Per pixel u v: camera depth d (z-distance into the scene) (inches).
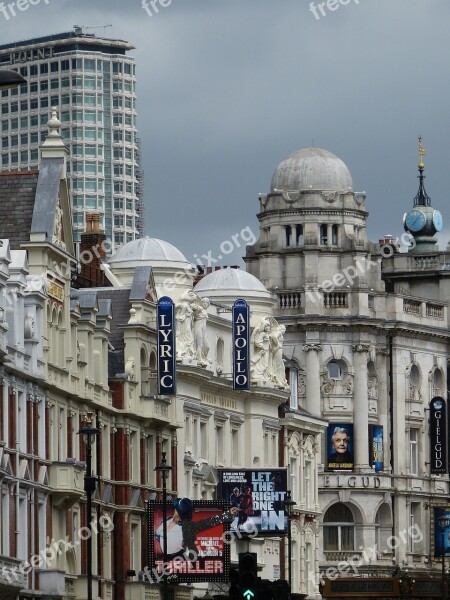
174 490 7593.5
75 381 6560.0
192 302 7834.6
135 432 7145.7
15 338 5974.4
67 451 6505.9
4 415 5846.5
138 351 7199.8
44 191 6427.2
